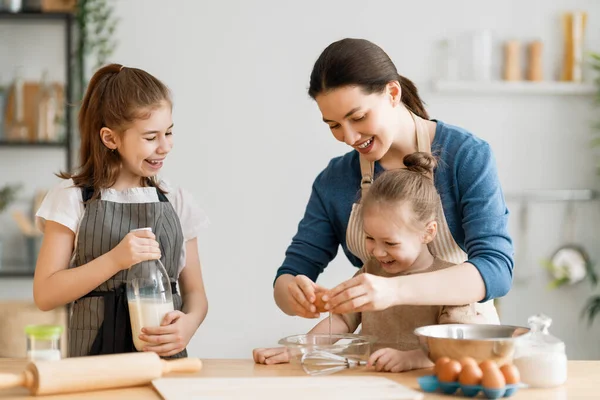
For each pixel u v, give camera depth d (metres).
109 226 1.84
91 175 1.92
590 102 3.93
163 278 1.67
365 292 1.47
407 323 1.75
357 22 3.84
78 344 1.78
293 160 3.83
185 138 3.80
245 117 3.82
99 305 1.78
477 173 1.75
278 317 3.82
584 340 3.95
